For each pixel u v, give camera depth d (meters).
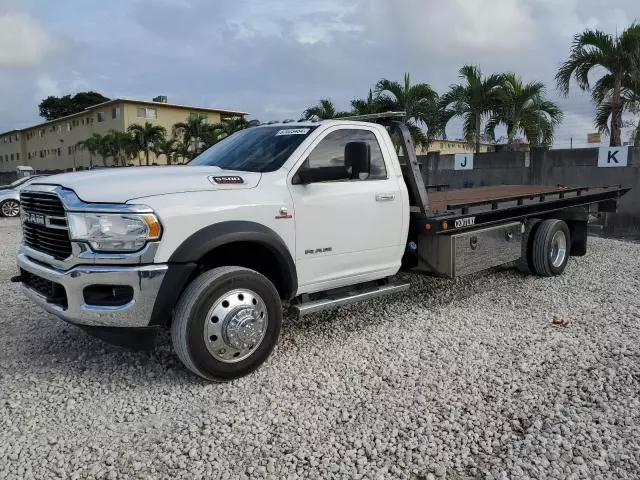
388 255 5.58
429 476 3.05
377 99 19.78
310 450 3.32
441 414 3.74
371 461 3.21
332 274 5.10
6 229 15.24
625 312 5.93
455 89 18.45
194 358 4.04
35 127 66.62
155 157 49.03
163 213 3.94
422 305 6.31
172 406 3.91
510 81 17.73
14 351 4.96
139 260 3.89
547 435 3.44
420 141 19.78
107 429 3.61
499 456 3.25
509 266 8.16
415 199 5.80
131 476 3.10
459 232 6.00
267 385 4.20
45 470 3.15
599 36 14.75
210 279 4.06
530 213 7.10
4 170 75.25
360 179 5.18
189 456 3.28
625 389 4.02
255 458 3.25
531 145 18.20
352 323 5.67
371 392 4.07
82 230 3.93
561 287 7.07
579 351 4.80
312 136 5.01
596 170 13.29
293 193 4.71
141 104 51.47
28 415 3.78
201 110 54.81
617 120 15.38
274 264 4.77
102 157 51.78
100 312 3.95
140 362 4.66
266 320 4.39
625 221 12.78
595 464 3.13
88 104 81.81
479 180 15.62
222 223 4.20
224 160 5.25
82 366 4.61
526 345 4.99
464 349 4.90
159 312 3.96
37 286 4.58
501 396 3.98
